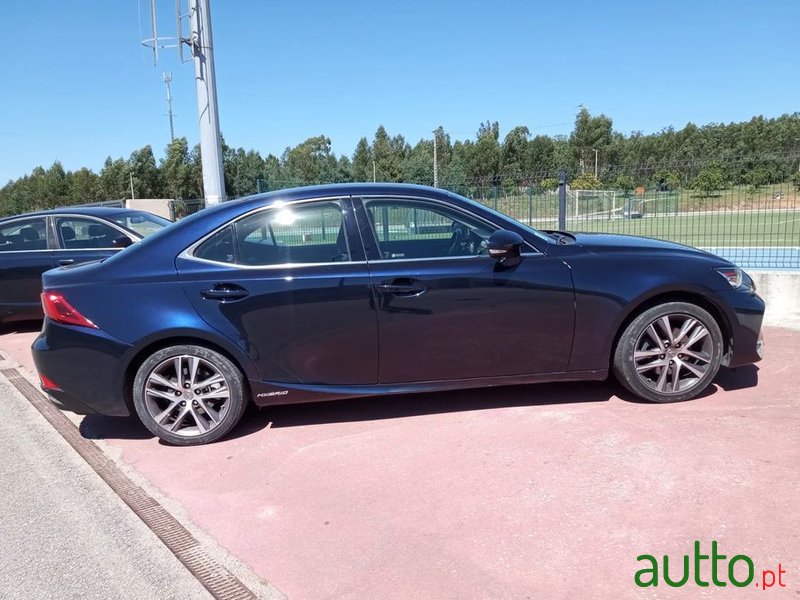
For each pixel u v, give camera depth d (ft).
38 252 25.58
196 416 13.10
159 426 13.11
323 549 9.16
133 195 199.52
